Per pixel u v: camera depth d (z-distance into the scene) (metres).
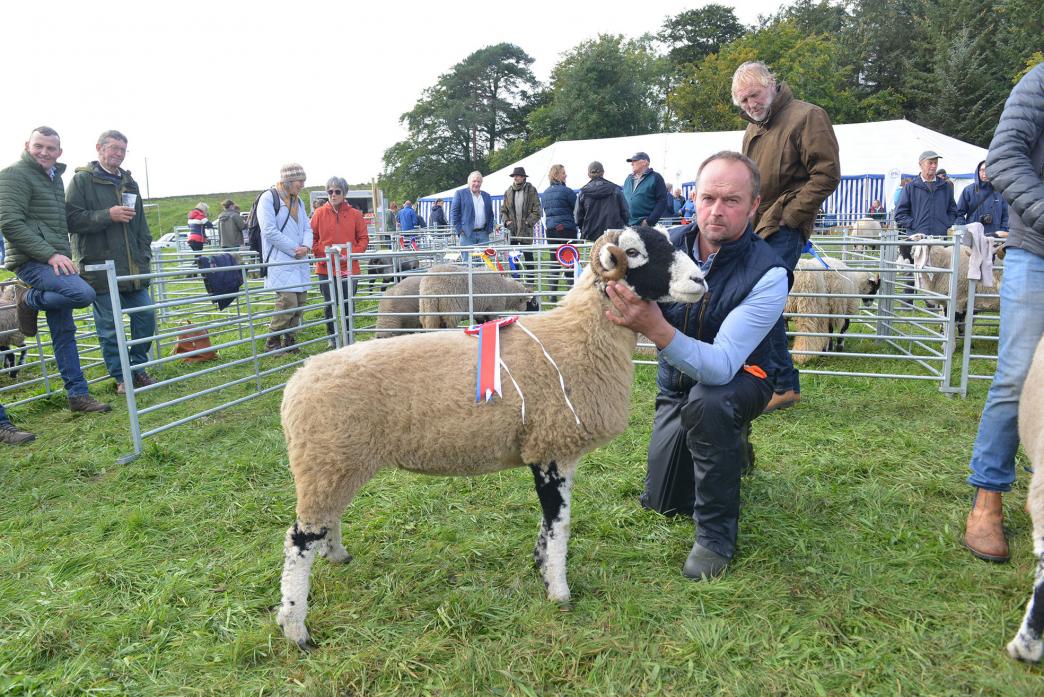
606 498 3.92
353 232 9.25
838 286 6.91
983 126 46.22
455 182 70.62
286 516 3.88
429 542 3.46
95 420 5.85
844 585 2.96
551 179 11.54
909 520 3.54
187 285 13.51
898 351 7.37
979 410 5.29
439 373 2.72
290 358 7.95
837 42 60.28
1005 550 3.12
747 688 2.35
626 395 2.93
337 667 2.51
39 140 5.45
